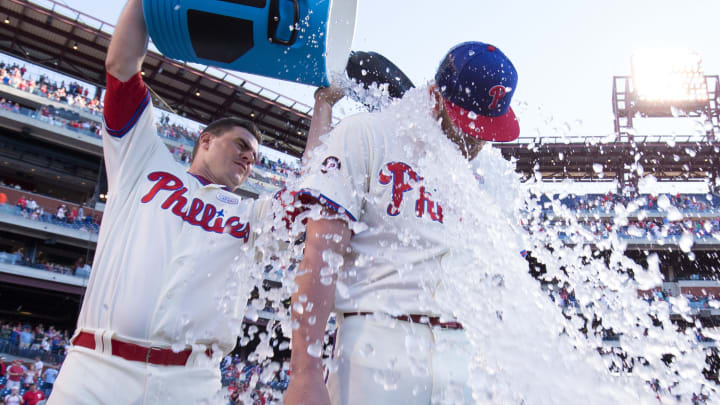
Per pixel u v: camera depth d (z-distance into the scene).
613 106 30.86
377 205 1.09
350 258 1.11
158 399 1.51
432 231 1.08
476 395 0.96
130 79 1.72
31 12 22.45
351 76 1.72
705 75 30.33
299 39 1.49
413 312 1.01
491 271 1.10
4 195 20.30
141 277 1.61
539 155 24.42
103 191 23.72
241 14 1.42
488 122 1.21
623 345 1.03
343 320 1.09
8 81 21.94
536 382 0.96
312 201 1.04
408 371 0.96
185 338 1.61
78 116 23.17
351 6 1.88
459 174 1.17
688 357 0.99
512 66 1.23
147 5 1.44
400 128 1.16
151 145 1.86
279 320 1.07
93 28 23.44
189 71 25.36
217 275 1.72
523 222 1.29
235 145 1.99
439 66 1.23
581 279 1.15
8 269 18.70
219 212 1.82
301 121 28.61
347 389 0.99
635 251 12.92
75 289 20.12
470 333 1.02
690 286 23.58
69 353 1.59
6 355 14.70
